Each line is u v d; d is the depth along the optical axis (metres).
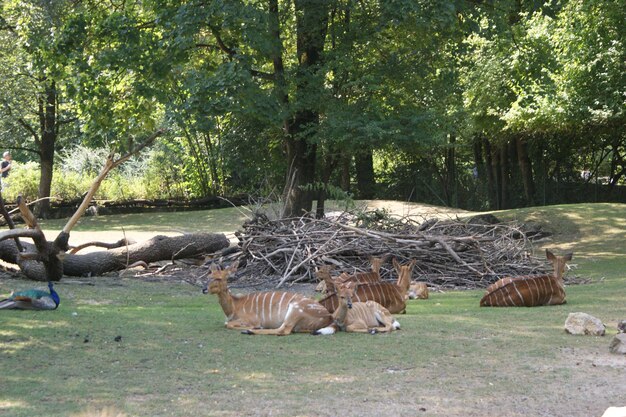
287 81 19.59
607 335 8.59
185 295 13.12
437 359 7.39
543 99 27.19
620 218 24.20
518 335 8.60
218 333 8.59
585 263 18.64
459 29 20.69
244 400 5.95
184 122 18.72
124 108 21.41
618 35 24.56
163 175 38.72
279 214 17.73
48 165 33.75
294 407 5.79
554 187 33.44
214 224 29.48
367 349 7.80
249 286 14.33
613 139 31.81
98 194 37.09
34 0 23.05
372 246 15.32
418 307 11.38
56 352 7.41
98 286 13.70
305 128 20.41
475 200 35.97
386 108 20.84
